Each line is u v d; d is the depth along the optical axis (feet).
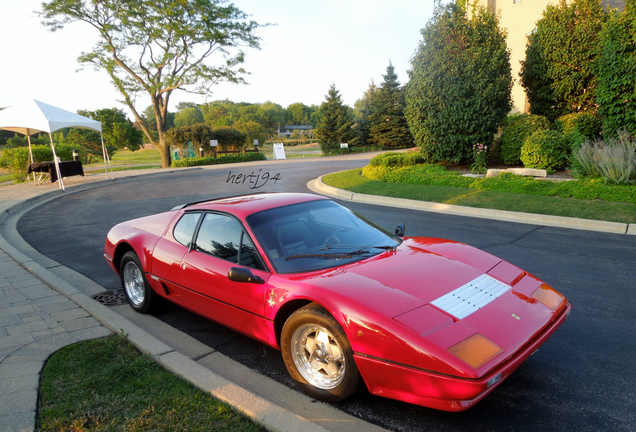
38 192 53.52
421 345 7.91
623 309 14.25
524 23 67.67
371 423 8.95
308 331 9.83
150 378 10.62
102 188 60.18
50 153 73.36
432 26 46.73
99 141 188.55
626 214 27.22
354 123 166.40
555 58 48.55
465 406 7.63
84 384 10.40
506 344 8.18
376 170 51.85
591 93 47.34
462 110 45.91
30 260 22.80
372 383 8.69
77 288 18.86
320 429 8.24
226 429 8.52
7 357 11.91
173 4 99.81
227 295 11.74
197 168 98.07
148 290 15.12
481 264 11.14
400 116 154.71
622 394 9.61
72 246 26.81
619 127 39.24
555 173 42.68
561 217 28.40
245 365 11.94
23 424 8.86
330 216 13.19
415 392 8.06
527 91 53.78
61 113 60.08
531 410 9.20
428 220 30.99
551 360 11.27
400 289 9.40
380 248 11.97
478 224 29.01
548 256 20.88
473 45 44.93
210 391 9.80
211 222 13.19
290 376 11.26
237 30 106.93
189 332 14.24
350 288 9.37
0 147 226.58
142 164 134.21
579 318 13.75
